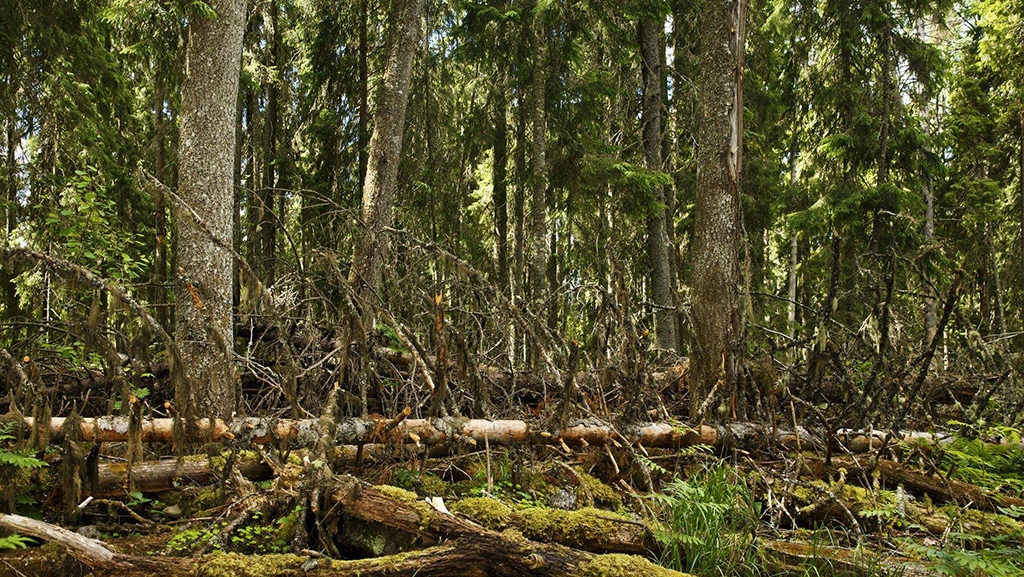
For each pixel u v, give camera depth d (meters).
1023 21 12.23
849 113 12.51
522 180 12.08
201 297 4.98
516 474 4.35
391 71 8.11
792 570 3.40
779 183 14.72
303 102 12.80
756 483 4.37
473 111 13.89
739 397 5.45
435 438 4.30
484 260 15.06
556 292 5.93
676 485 3.76
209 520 3.60
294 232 12.77
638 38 11.98
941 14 12.63
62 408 4.76
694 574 3.30
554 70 11.48
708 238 5.91
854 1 12.31
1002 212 14.01
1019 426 5.63
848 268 11.90
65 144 9.12
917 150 11.99
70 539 2.75
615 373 5.40
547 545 3.09
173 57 8.43
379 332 5.62
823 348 5.25
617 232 11.62
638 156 12.34
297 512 3.44
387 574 2.89
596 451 4.71
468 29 10.98
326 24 11.31
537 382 6.04
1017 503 4.51
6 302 7.71
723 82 6.01
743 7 6.10
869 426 5.05
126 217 9.63
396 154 8.04
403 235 6.22
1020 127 12.85
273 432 4.02
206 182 5.21
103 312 4.04
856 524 3.88
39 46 8.15
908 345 5.46
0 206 7.80
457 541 3.04
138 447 3.68
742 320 5.80
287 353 4.55
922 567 3.34
